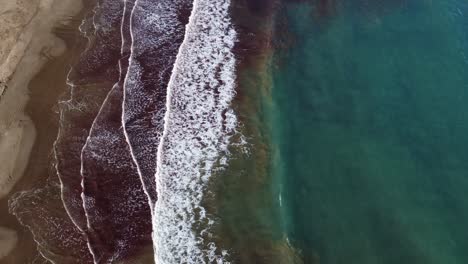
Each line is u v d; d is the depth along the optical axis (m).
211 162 16.05
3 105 16.48
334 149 16.31
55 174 14.95
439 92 17.72
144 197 14.88
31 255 13.09
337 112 17.38
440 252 13.80
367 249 13.92
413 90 17.84
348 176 15.59
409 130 16.64
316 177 15.63
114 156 15.75
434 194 15.02
